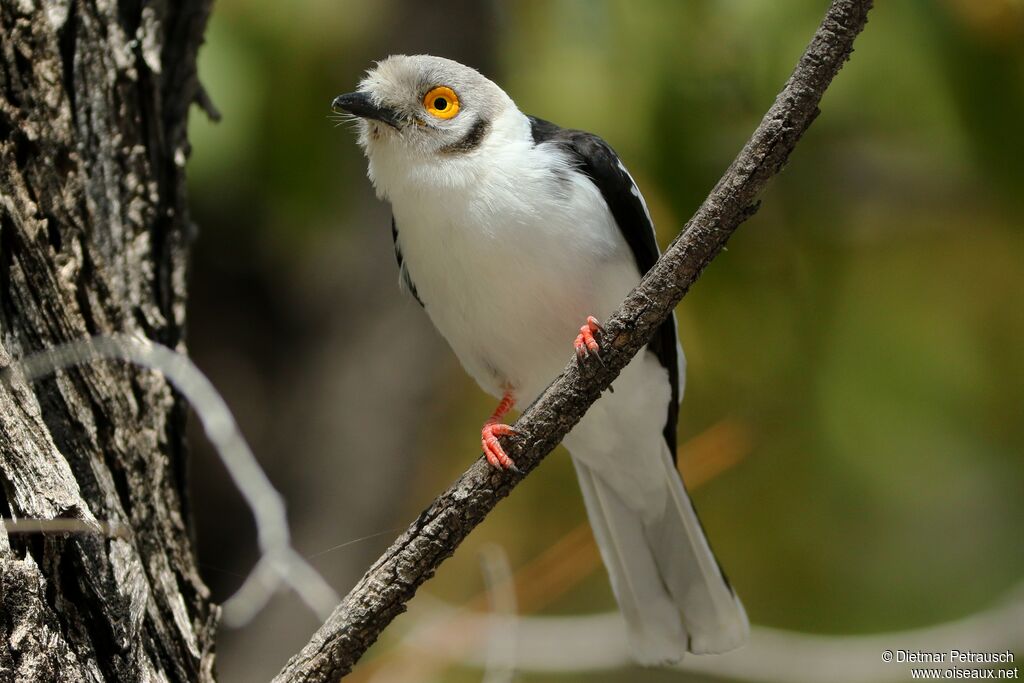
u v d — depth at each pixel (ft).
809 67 16.44
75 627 16.75
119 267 20.51
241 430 38.70
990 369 34.17
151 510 19.38
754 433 33.50
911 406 33.42
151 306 20.95
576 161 24.36
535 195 23.38
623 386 24.91
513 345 24.70
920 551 36.32
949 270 34.14
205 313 39.42
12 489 16.29
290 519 37.91
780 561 35.91
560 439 18.34
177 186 22.68
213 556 37.86
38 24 19.30
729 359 32.96
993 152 30.22
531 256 23.35
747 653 32.40
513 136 24.49
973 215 33.99
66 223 19.06
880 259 34.22
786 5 29.58
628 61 30.30
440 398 38.58
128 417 19.39
